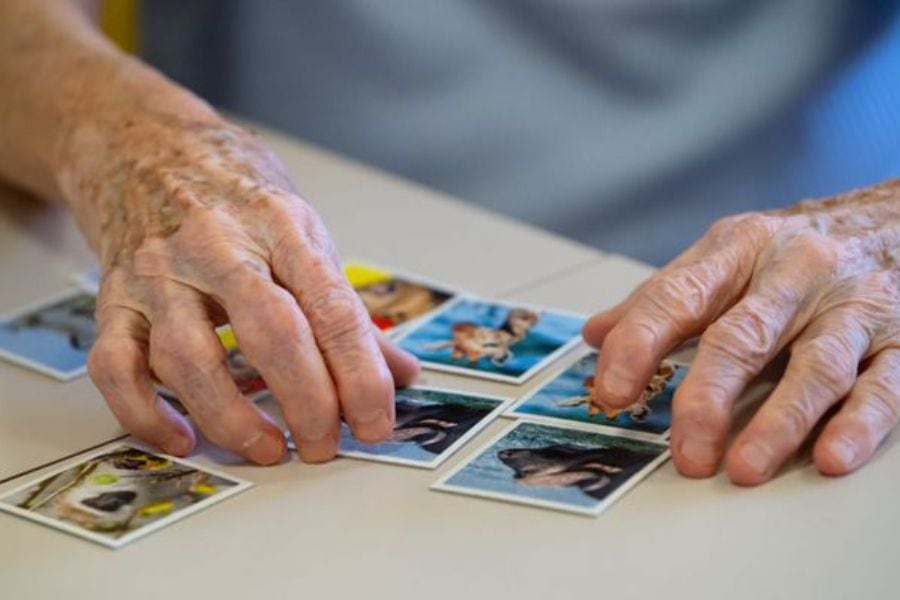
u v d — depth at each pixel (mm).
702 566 1021
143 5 2602
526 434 1221
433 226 1745
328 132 2445
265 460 1188
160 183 1372
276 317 1172
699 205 2223
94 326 1499
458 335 1436
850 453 1127
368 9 2340
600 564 1028
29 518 1122
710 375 1150
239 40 2496
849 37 2113
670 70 2178
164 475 1182
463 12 2279
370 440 1187
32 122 1700
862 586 993
